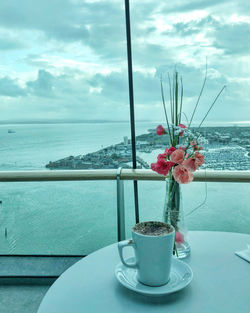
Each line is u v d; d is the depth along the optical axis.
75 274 0.86
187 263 0.91
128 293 0.76
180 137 1.00
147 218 1.95
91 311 0.69
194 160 0.90
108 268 0.89
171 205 0.97
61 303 0.72
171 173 0.97
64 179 1.97
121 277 0.81
